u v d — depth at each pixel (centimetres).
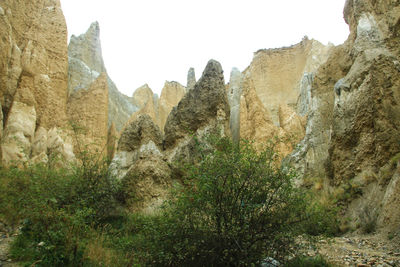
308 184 1596
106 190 1052
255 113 2550
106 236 745
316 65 3806
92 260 599
